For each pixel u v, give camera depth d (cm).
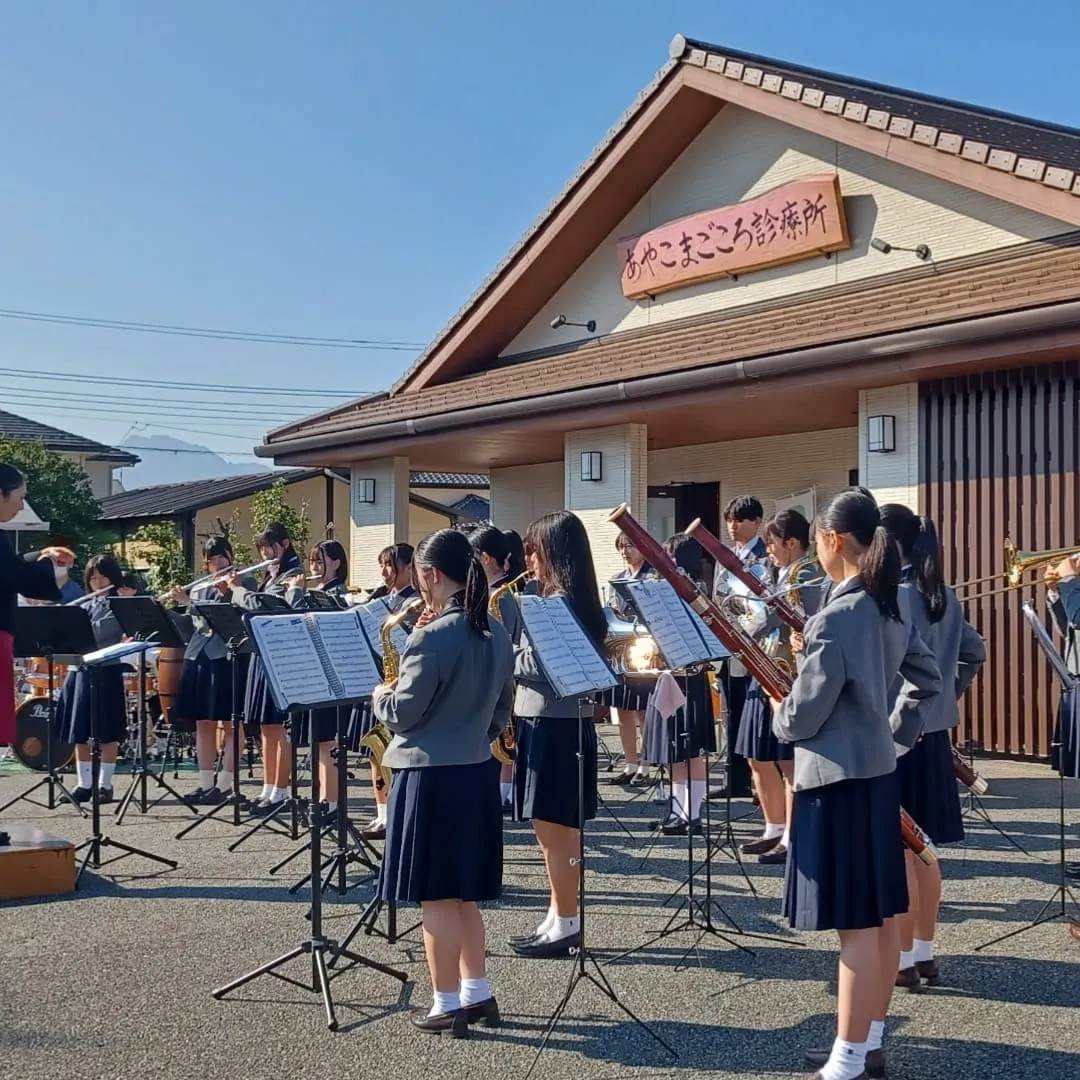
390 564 630
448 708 379
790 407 1031
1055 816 685
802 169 1067
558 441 1273
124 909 528
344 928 498
